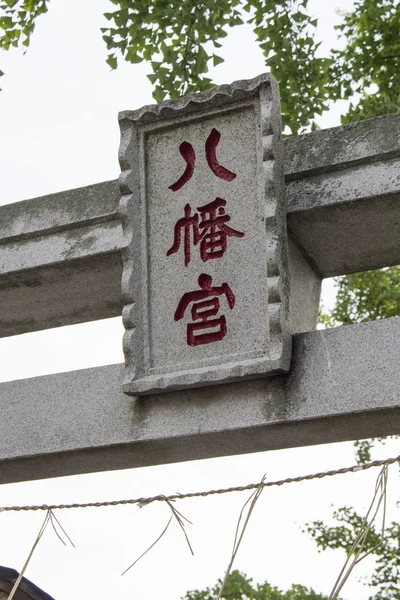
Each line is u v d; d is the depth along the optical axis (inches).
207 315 176.2
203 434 170.7
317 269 195.0
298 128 319.3
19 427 188.7
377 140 177.0
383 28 343.6
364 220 178.7
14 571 177.0
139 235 186.4
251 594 532.1
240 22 308.7
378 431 167.0
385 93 344.2
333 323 411.2
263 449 176.1
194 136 187.8
